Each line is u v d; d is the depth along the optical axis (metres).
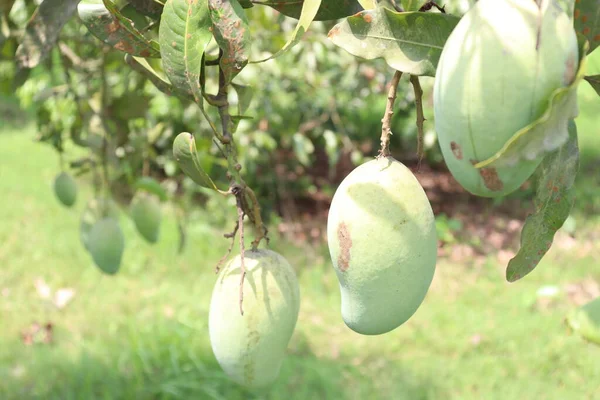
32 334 2.63
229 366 0.86
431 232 0.78
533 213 0.77
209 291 3.10
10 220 3.80
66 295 2.93
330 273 3.34
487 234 3.81
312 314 2.90
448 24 0.73
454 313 2.86
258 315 0.85
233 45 0.76
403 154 4.59
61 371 2.37
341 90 3.43
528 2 0.67
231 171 0.80
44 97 1.50
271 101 3.22
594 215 3.90
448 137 0.68
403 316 0.78
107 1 0.77
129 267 3.28
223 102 0.79
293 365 2.41
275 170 4.01
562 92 0.62
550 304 2.96
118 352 2.47
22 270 3.22
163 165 3.66
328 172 4.62
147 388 2.22
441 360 2.50
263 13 2.48
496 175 0.67
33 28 0.97
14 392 2.26
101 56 1.50
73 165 1.65
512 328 2.71
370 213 0.76
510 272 0.78
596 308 0.84
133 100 1.50
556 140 0.63
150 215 1.66
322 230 3.89
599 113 3.88
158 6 0.82
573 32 0.67
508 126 0.66
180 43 0.75
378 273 0.76
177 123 2.83
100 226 1.52
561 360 2.49
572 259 3.38
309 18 0.74
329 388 2.25
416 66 0.74
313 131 3.81
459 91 0.67
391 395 2.25
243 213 0.81
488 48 0.66
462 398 2.24
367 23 0.74
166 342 2.49
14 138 5.53
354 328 0.79
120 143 1.56
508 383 2.35
